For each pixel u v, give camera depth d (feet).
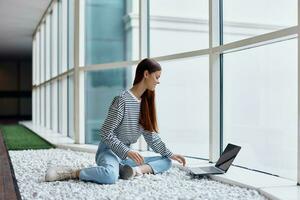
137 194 8.75
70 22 20.80
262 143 14.08
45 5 25.36
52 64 27.58
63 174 10.05
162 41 17.52
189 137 17.04
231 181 9.83
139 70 10.39
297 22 9.07
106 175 9.61
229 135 12.82
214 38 12.20
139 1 15.64
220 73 12.35
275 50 13.00
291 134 13.20
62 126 23.71
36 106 36.37
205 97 16.12
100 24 19.60
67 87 22.52
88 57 18.98
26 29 33.86
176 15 17.60
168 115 17.38
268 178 10.07
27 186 9.54
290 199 7.97
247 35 13.14
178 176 10.82
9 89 56.24
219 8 12.32
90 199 8.30
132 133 10.56
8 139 21.75
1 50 46.42
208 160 12.91
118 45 19.72
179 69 17.28
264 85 13.60
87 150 16.37
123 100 10.16
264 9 13.99
